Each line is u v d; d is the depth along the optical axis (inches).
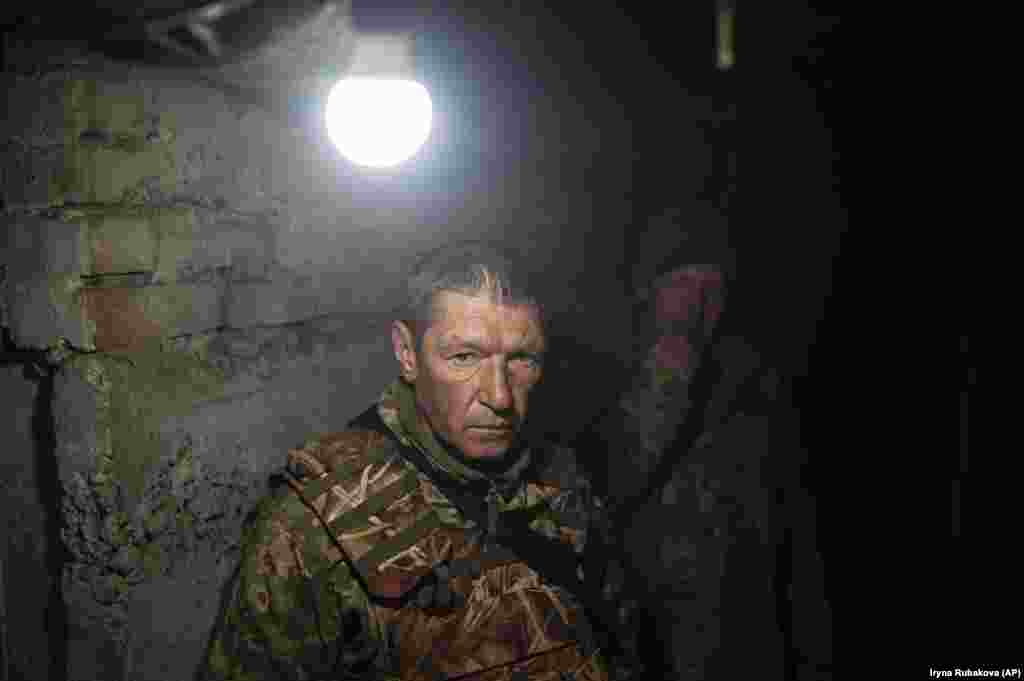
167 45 47.8
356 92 58.2
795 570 86.4
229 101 56.1
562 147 89.8
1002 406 134.8
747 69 113.7
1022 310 132.5
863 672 123.9
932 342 135.4
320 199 63.1
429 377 55.1
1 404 50.9
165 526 50.8
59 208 48.2
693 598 81.0
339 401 64.1
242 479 55.8
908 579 134.8
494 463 57.4
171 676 51.4
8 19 45.9
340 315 65.8
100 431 47.4
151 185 51.5
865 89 122.9
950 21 123.0
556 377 86.2
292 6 52.0
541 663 54.5
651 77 102.9
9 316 50.4
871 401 133.0
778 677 83.1
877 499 136.3
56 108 48.1
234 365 56.1
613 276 97.3
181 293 53.0
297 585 50.8
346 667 52.2
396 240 70.6
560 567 57.3
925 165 129.3
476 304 54.1
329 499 52.1
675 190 103.1
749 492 83.7
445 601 52.6
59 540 49.5
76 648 49.2
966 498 136.3
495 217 80.9
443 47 72.7
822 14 115.9
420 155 71.8
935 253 132.6
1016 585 133.2
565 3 89.1
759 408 86.8
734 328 89.8
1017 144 128.2
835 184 120.2
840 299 122.4
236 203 56.7
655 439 82.7
